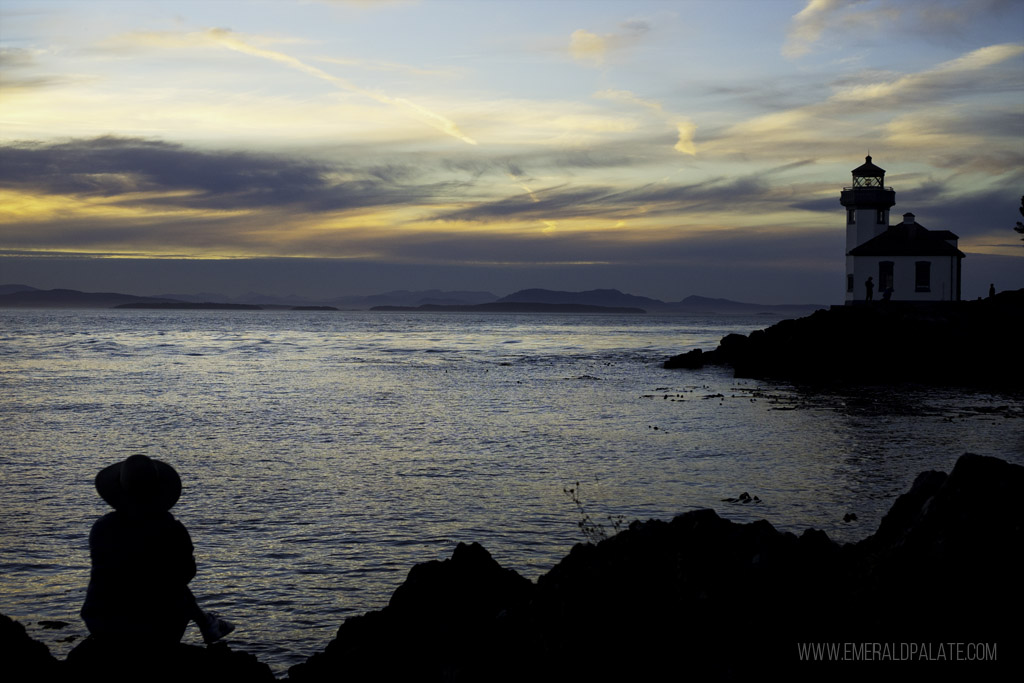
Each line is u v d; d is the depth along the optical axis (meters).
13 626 7.71
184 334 155.75
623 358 91.81
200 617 7.15
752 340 71.94
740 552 8.16
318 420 39.00
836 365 61.81
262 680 7.03
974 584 7.21
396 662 8.94
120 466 6.63
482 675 8.05
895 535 8.82
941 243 73.31
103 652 6.53
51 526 18.56
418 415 41.12
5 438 32.31
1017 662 6.64
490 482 23.95
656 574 8.20
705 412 42.44
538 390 54.88
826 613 7.48
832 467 26.47
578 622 7.98
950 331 62.09
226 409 43.12
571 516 19.80
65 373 65.38
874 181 78.44
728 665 7.16
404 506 20.78
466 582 10.40
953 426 36.59
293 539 17.69
